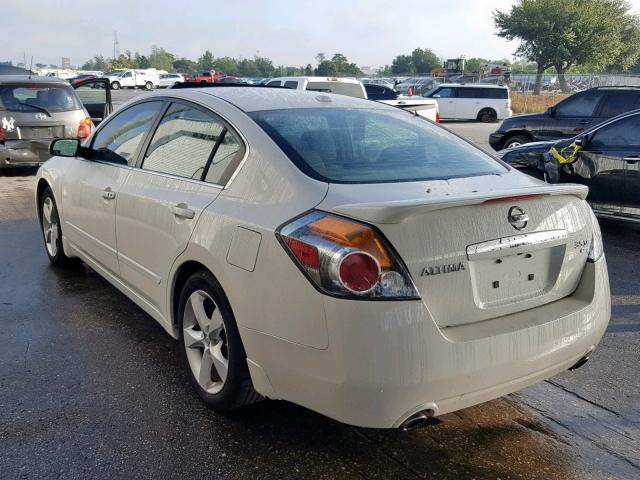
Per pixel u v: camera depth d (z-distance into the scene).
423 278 2.46
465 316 2.60
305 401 2.61
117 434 3.05
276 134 3.08
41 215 5.77
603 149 7.59
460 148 3.53
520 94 39.94
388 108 3.90
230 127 3.27
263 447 2.97
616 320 4.77
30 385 3.52
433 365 2.43
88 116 11.23
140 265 3.81
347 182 2.80
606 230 7.98
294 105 3.50
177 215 3.29
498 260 2.68
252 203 2.88
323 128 3.27
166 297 3.51
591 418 3.31
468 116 28.67
